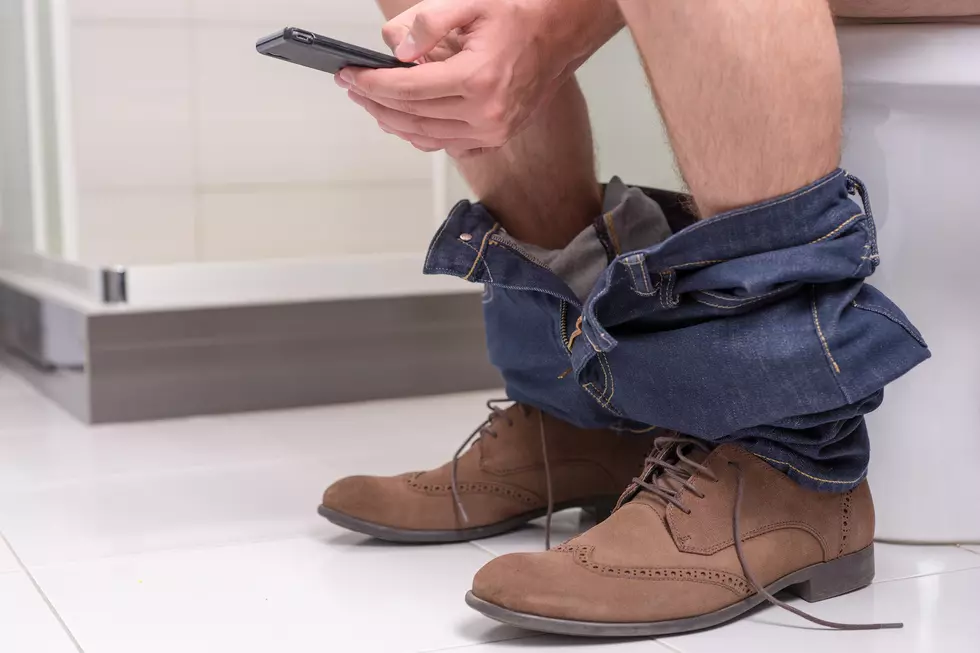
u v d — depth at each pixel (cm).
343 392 182
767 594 88
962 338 106
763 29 78
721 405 87
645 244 106
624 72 174
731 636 85
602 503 114
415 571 101
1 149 213
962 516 108
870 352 84
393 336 185
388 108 93
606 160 179
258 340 175
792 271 81
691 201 100
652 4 81
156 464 144
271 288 176
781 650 82
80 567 102
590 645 83
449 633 86
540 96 97
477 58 88
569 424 111
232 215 174
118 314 166
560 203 108
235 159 174
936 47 100
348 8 178
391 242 187
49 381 186
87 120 164
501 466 110
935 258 105
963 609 92
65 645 83
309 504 125
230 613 90
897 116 103
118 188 168
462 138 94
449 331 189
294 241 180
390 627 87
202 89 170
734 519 89
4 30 201
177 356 171
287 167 178
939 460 108
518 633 86
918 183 104
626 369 90
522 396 111
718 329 86
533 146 104
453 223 104
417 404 182
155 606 92
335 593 95
